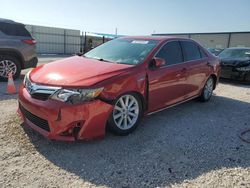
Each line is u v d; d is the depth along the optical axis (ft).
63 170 9.79
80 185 8.97
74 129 11.07
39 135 12.41
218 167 10.56
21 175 9.30
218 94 24.50
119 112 12.67
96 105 11.25
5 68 26.07
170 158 11.10
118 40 17.53
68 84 11.12
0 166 9.76
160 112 17.43
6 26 25.70
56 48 107.14
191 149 12.07
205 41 139.74
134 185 9.12
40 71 12.99
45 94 11.26
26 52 26.89
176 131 14.19
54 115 10.75
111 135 13.00
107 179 9.39
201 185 9.27
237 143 13.03
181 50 17.13
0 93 20.65
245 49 35.86
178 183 9.34
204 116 17.20
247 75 30.30
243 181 9.64
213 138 13.51
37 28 100.37
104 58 15.15
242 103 21.38
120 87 12.16
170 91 15.66
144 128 14.33
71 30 110.11
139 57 14.42
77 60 14.73
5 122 13.78
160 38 16.53
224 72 31.68
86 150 11.36
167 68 15.19
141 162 10.64
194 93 18.72
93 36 93.76
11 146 11.28
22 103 12.27
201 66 18.76
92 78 11.71
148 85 13.80
